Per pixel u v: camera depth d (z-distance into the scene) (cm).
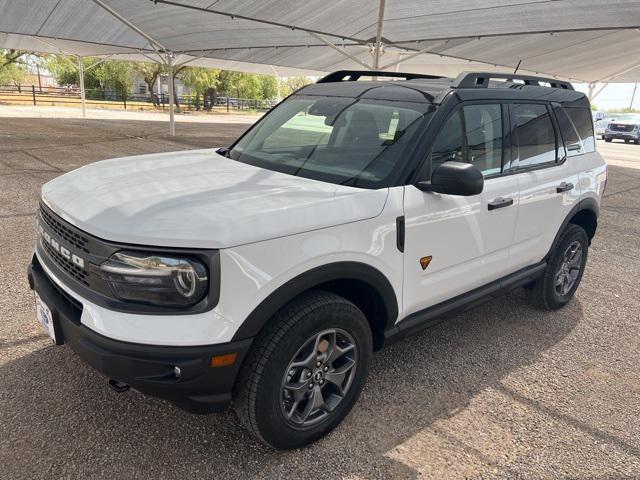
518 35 1076
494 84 361
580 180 405
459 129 301
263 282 211
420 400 300
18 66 3734
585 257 447
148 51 1870
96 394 281
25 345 324
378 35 878
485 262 328
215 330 203
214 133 1978
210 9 977
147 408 273
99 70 4197
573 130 411
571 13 849
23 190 752
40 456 234
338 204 239
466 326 402
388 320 273
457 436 271
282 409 234
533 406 302
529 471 249
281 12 974
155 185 254
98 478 225
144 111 3556
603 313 446
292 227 219
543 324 414
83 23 1343
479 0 816
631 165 1667
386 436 266
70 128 1814
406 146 279
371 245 247
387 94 325
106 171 288
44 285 249
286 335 222
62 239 234
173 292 201
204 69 4216
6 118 2072
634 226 798
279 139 336
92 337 205
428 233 277
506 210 329
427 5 869
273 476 233
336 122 317
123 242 203
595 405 308
